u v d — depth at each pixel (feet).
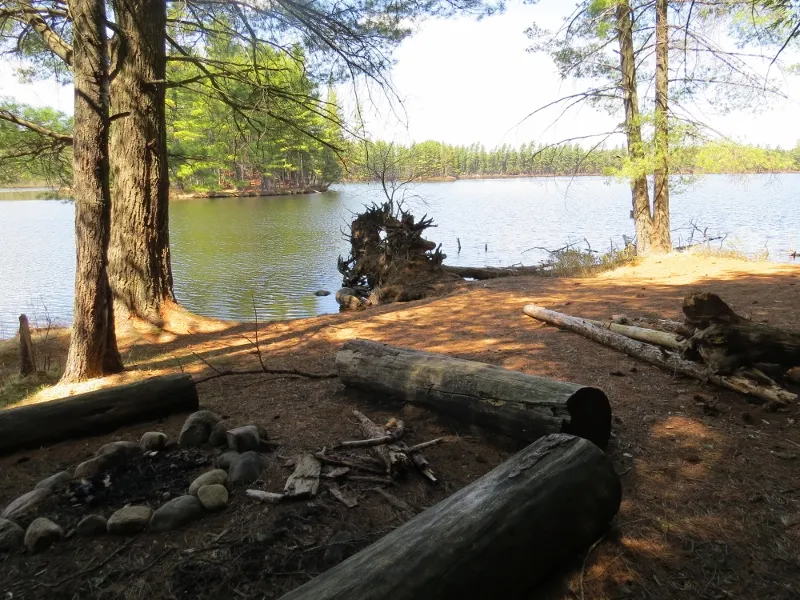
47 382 21.67
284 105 33.06
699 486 10.38
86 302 19.52
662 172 43.32
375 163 58.34
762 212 102.53
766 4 21.95
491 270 50.01
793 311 22.48
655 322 19.26
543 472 8.41
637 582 7.96
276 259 67.92
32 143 31.48
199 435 12.99
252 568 8.43
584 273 41.75
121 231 28.45
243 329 29.01
